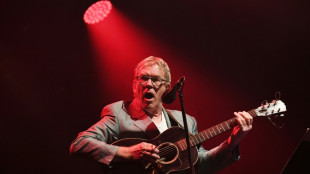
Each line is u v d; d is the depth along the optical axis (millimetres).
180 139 3203
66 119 7070
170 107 6477
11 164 7043
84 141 3037
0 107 7094
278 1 6195
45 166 7043
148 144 2992
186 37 6684
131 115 3303
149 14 6734
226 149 3277
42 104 7078
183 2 6633
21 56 6898
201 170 3363
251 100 6223
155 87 3311
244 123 3193
